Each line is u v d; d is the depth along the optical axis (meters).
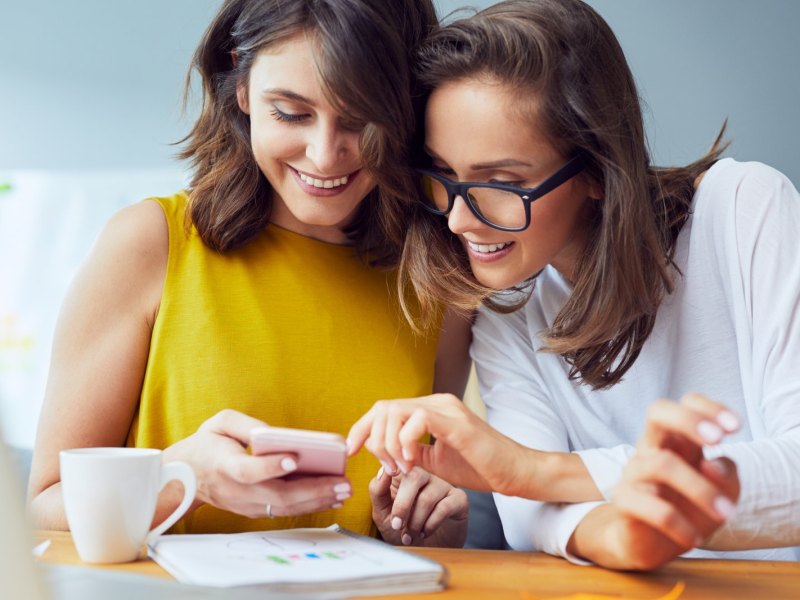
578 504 1.05
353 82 1.15
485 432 1.05
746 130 3.42
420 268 1.32
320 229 1.42
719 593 0.88
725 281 1.28
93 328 1.27
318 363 1.35
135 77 4.02
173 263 1.32
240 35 1.25
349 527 1.34
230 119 1.34
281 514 1.02
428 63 1.21
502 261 1.25
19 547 0.54
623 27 3.50
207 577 0.80
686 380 1.34
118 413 1.28
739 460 1.01
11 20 4.17
